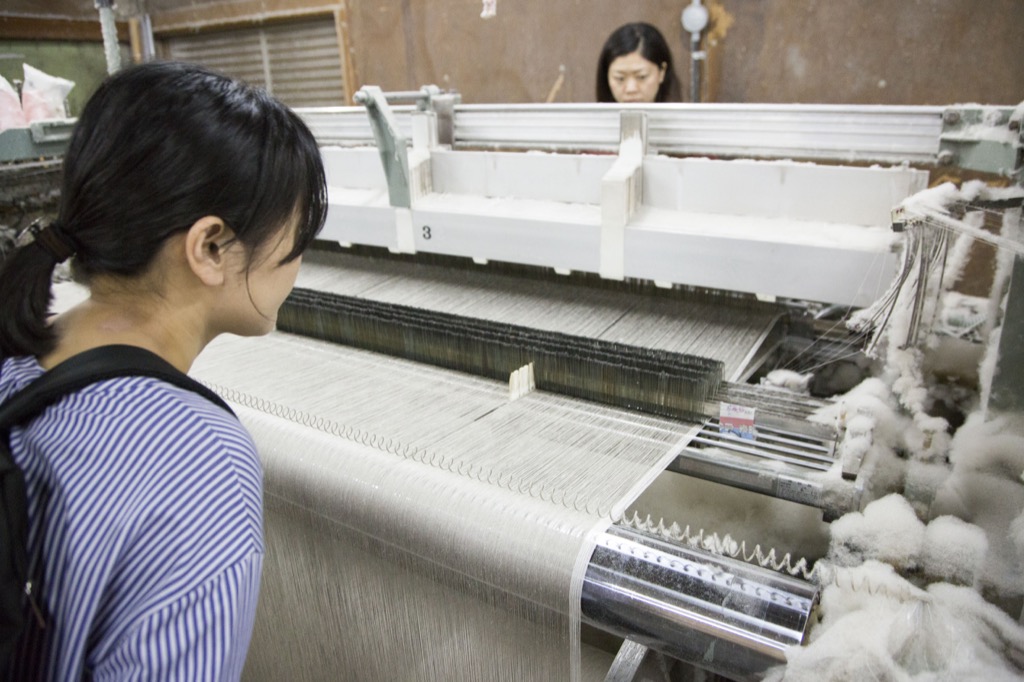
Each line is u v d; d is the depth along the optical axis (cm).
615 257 113
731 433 97
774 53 243
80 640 48
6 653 46
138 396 50
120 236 50
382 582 99
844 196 102
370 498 91
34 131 167
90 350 52
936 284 93
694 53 249
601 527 79
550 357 110
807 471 85
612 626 74
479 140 136
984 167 90
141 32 367
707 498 113
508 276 158
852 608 65
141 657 47
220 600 48
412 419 105
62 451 49
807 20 234
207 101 50
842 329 125
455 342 120
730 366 114
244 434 54
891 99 232
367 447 97
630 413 106
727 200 110
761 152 109
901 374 92
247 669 128
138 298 55
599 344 113
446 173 135
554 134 126
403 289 154
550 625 81
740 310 135
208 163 49
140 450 49
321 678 116
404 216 131
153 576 48
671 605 69
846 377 121
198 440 50
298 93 348
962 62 218
